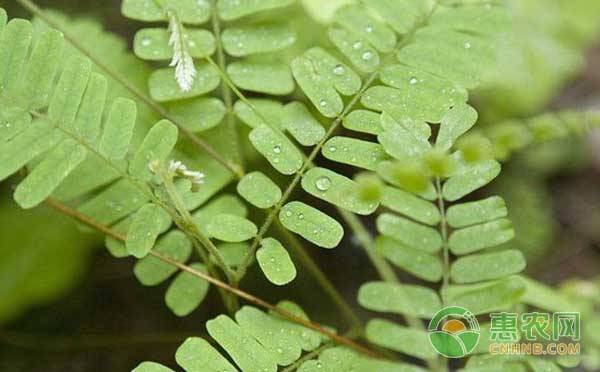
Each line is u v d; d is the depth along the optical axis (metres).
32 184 0.42
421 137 0.43
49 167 0.42
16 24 0.42
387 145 0.42
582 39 0.62
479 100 0.58
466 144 0.42
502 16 0.46
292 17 0.52
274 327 0.43
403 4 0.45
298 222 0.42
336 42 0.45
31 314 0.56
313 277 0.57
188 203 0.45
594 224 0.70
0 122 0.42
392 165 0.42
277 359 0.42
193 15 0.45
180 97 0.45
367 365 0.43
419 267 0.45
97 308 0.57
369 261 0.58
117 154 0.42
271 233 0.54
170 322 0.56
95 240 0.55
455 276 0.44
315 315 0.56
